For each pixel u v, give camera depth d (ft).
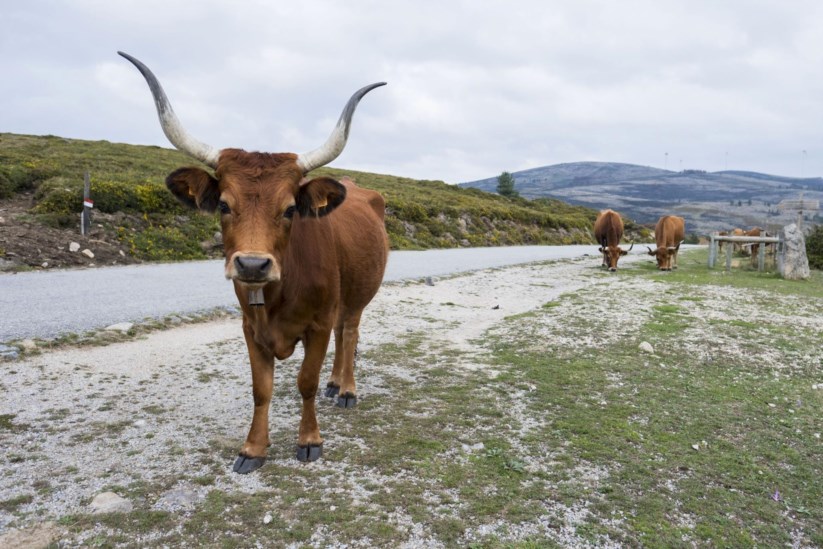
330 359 23.97
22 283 39.22
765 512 12.63
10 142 108.88
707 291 45.91
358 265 16.97
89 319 28.32
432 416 17.62
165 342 26.07
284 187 12.03
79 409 17.42
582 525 11.63
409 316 35.40
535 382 21.42
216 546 10.48
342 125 12.87
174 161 114.52
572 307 37.65
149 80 12.34
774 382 22.49
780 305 39.45
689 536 11.50
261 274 11.10
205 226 69.82
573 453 15.17
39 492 12.28
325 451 14.80
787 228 57.11
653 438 16.40
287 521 11.37
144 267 52.26
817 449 16.22
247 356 24.20
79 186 65.21
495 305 40.60
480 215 132.57
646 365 24.03
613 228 67.46
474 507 12.14
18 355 22.29
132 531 10.89
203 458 14.25
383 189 139.64
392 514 11.76
